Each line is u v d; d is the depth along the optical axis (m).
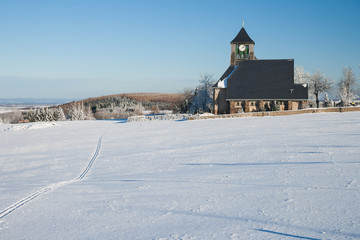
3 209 8.55
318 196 7.68
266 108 50.06
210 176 10.95
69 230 6.52
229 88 51.00
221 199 7.98
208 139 22.14
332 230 5.63
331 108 38.66
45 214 7.80
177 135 25.73
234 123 31.95
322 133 21.03
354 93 66.88
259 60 53.34
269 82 51.12
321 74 68.00
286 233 5.61
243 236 5.57
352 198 7.37
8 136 34.47
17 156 21.44
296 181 9.34
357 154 13.40
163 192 9.14
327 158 12.84
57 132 35.53
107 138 27.34
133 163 15.53
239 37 56.06
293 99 49.22
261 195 8.09
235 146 18.20
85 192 9.97
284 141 18.66
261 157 14.23
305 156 13.63
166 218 6.83
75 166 16.27
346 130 21.86
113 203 8.35
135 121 45.59
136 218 6.97
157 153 17.98
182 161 14.88
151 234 5.96
